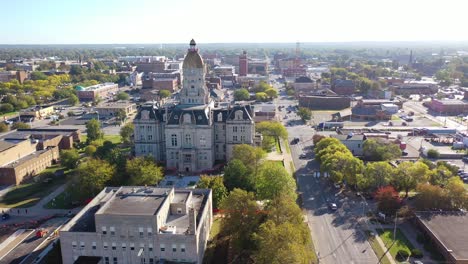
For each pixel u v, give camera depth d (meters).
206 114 199.38
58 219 151.50
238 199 123.88
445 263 116.88
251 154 173.75
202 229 120.19
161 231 111.50
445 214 140.50
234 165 163.38
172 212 124.56
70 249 113.81
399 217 147.38
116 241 111.50
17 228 144.88
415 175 160.50
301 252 98.19
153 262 111.81
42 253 128.00
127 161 174.12
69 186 164.75
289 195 141.38
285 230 102.31
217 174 195.62
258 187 154.00
